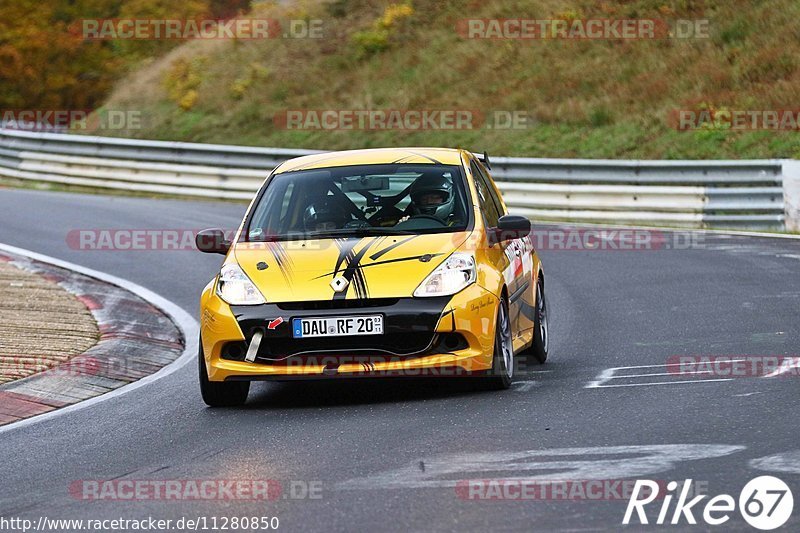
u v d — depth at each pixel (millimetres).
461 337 25031
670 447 19406
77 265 55000
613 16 108625
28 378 30484
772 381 25500
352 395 27172
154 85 118375
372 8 122875
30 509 17875
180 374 32094
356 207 28219
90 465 21062
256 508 16984
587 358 31203
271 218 28531
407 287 25016
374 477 18438
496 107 100125
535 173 77375
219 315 25562
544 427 21625
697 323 36344
